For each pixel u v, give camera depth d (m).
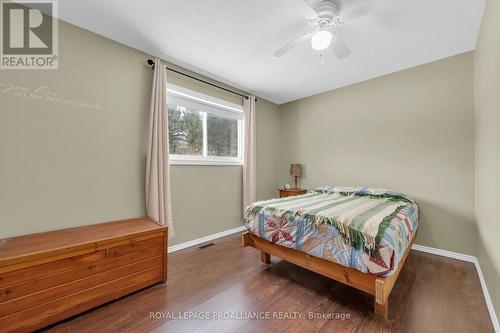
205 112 3.22
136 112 2.46
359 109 3.38
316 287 1.95
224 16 1.92
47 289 1.44
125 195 2.37
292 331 1.43
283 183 4.45
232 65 2.82
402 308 1.66
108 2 1.76
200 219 3.09
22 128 1.78
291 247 1.93
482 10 1.83
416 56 2.61
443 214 2.66
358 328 1.46
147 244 1.91
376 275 1.49
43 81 1.88
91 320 1.53
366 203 2.36
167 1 1.75
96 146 2.17
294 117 4.26
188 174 2.96
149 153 2.45
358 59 2.67
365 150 3.31
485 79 1.89
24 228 1.79
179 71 2.83
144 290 1.89
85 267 1.59
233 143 3.68
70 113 2.01
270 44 2.36
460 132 2.55
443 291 1.88
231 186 3.54
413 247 2.84
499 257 1.46
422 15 1.90
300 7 1.80
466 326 1.47
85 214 2.10
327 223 1.74
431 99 2.75
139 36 2.22
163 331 1.43
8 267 1.32
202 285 1.98
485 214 1.92
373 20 1.96
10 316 1.32
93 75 2.15
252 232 2.28
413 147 2.88
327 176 3.78
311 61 2.72
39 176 1.85
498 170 1.49
